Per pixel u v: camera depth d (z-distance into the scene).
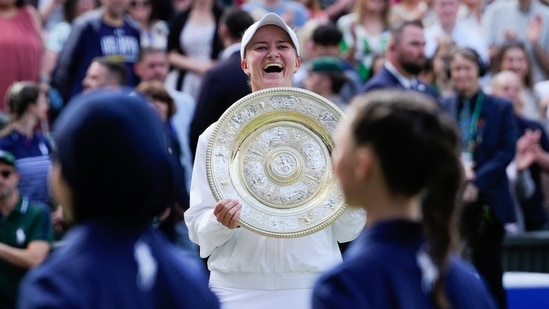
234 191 15.30
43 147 26.14
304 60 31.84
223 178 15.34
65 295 8.99
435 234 9.98
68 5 35.47
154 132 9.47
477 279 10.40
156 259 9.48
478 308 10.25
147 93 26.38
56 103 31.33
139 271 9.33
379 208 10.10
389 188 9.98
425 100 10.15
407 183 9.95
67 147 9.33
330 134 15.59
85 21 31.83
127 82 29.27
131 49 32.03
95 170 9.30
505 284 26.06
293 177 15.45
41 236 23.64
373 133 9.95
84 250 9.26
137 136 9.35
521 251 29.81
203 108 24.00
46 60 33.03
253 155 15.48
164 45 34.47
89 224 9.38
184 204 25.08
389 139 9.91
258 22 16.28
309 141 15.59
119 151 9.30
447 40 32.88
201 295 9.61
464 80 26.89
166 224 24.92
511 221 26.42
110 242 9.33
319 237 15.56
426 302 9.89
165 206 9.59
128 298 9.23
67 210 9.57
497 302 26.06
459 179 10.05
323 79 27.09
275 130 15.59
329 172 15.54
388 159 9.91
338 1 40.59
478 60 27.03
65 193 9.45
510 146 26.75
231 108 15.45
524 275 27.08
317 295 9.80
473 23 37.50
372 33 34.72
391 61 26.94
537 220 30.84
